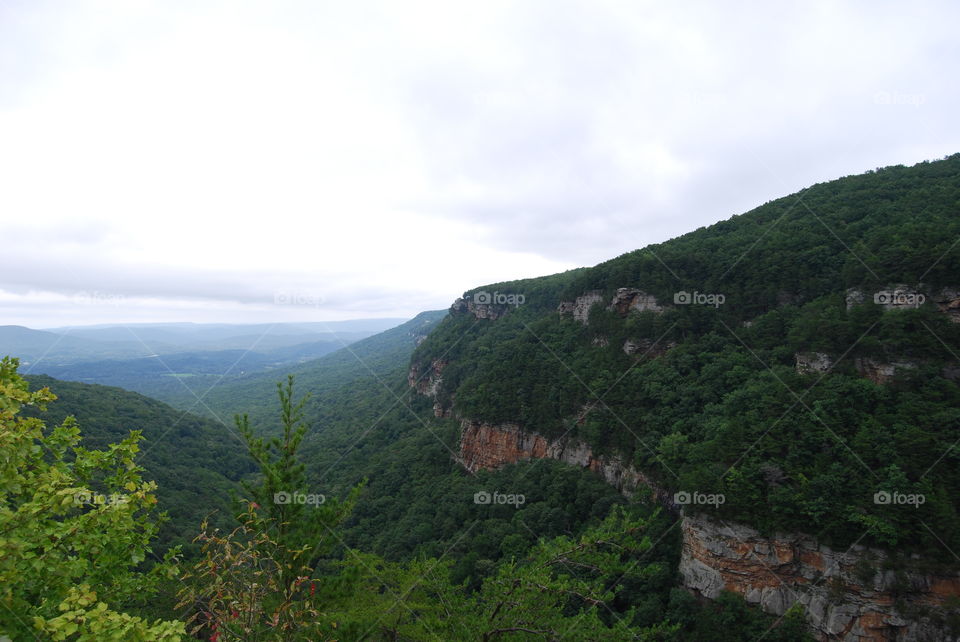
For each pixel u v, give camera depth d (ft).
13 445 26.73
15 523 25.41
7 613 25.08
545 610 50.52
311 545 35.86
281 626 33.12
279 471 37.14
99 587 33.12
